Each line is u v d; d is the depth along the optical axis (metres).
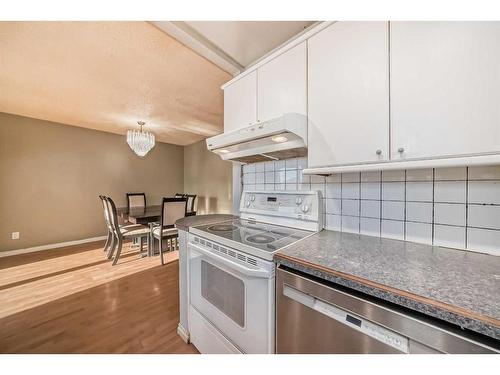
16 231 3.20
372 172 1.14
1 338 1.44
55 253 3.26
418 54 0.78
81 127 3.82
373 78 0.89
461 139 0.70
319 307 0.71
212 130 4.03
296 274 0.78
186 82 2.13
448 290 0.55
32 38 1.47
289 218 1.39
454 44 0.71
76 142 3.78
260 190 1.60
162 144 5.14
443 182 0.94
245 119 1.50
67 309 1.79
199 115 3.15
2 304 1.86
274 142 1.26
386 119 0.85
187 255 1.41
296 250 0.89
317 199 1.28
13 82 2.13
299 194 1.36
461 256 0.82
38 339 1.43
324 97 1.06
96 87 2.24
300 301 0.75
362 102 0.92
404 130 0.81
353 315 0.63
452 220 0.92
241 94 1.53
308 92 1.13
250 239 1.09
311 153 1.11
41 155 3.41
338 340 0.67
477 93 0.67
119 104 2.71
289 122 1.06
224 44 1.56
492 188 0.83
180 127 3.82
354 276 0.64
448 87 0.72
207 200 5.13
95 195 4.00
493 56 0.65
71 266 2.74
